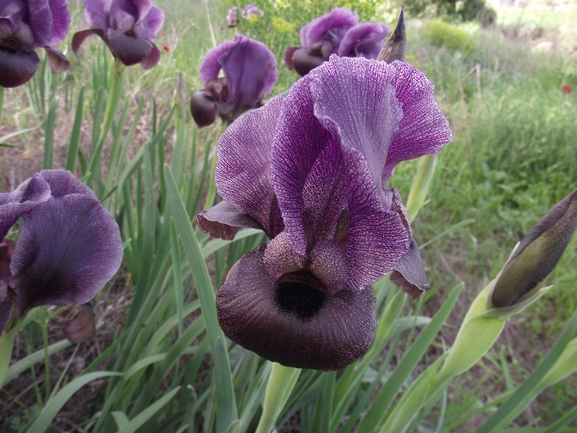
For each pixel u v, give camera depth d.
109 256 0.21
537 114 1.07
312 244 0.16
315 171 0.16
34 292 0.20
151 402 0.37
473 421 0.50
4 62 0.38
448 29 1.78
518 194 0.88
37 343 0.40
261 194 0.18
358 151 0.14
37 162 0.60
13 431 0.34
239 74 0.48
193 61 0.93
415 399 0.27
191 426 0.31
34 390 0.37
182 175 0.49
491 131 0.98
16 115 0.64
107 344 0.42
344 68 0.15
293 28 0.91
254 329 0.15
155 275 0.36
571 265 0.73
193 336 0.32
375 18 1.12
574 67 1.69
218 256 0.44
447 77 1.33
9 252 0.19
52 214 0.19
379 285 0.38
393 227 0.14
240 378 0.36
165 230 0.34
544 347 0.61
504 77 1.50
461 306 0.64
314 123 0.15
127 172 0.44
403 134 0.17
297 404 0.36
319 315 0.15
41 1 0.39
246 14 0.96
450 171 0.86
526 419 0.51
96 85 0.63
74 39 0.51
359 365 0.38
